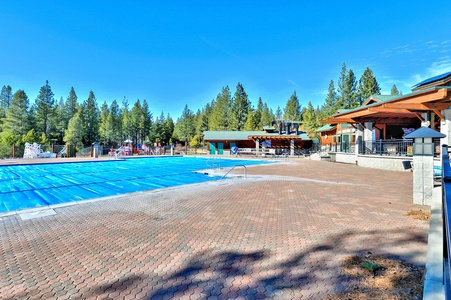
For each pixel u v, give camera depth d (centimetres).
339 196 696
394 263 284
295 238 379
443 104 1077
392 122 1923
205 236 392
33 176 1344
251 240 373
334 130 2967
